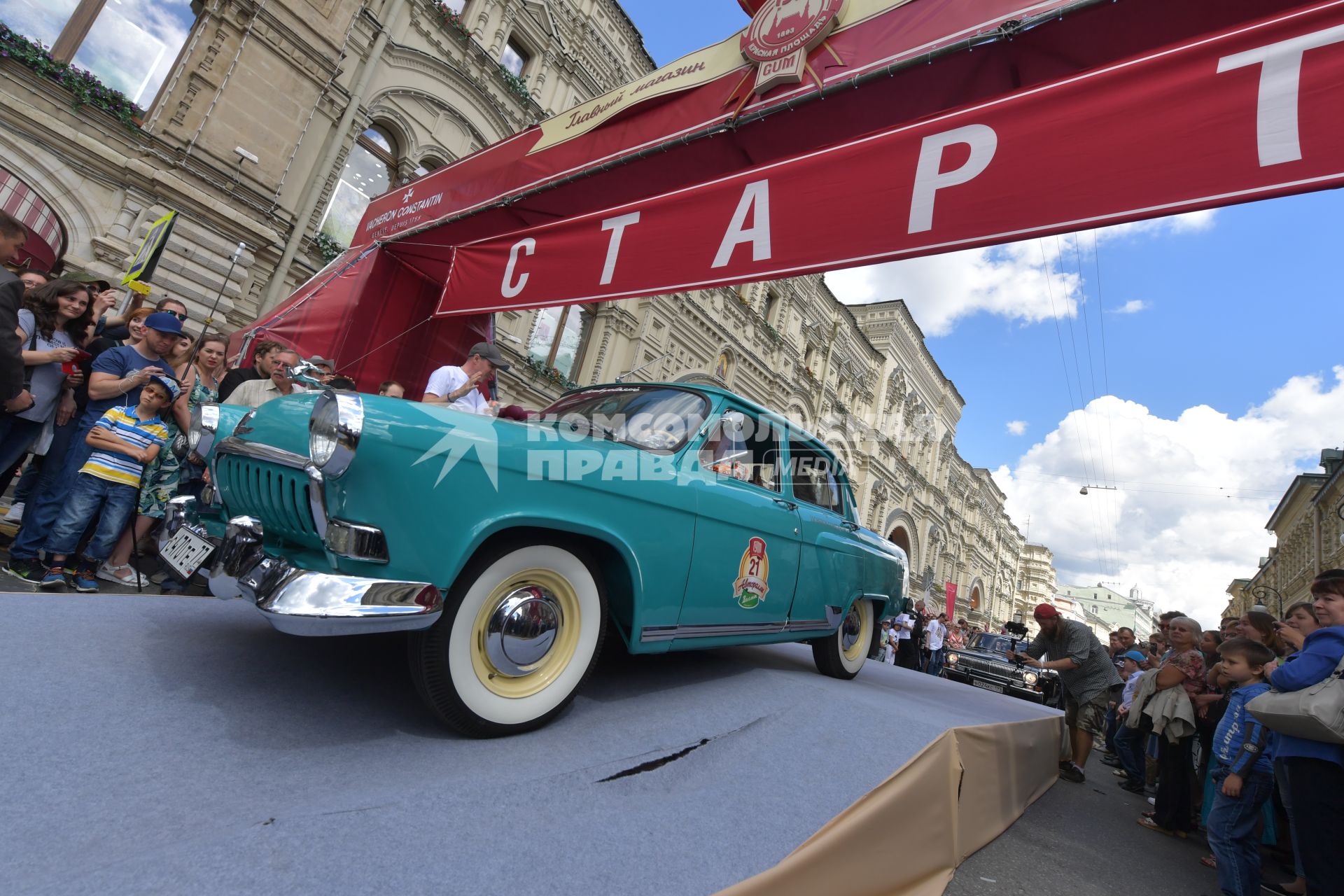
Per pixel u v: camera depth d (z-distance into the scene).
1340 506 21.08
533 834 1.22
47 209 6.89
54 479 3.16
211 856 0.97
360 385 5.50
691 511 2.27
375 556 1.45
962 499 37.34
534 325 12.24
